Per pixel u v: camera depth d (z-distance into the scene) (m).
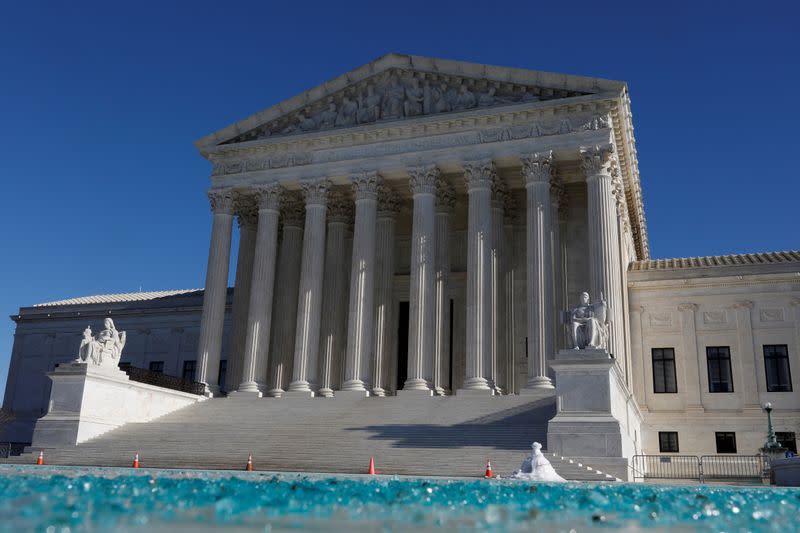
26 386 73.38
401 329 57.19
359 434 35.94
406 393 44.25
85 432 38.16
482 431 34.88
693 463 45.12
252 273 55.12
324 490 16.77
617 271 43.66
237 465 33.09
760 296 49.00
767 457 38.50
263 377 49.47
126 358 70.50
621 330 43.88
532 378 42.38
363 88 51.84
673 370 49.62
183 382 47.31
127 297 76.38
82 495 14.38
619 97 44.47
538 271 43.84
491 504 14.74
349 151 50.62
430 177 48.03
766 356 48.00
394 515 12.45
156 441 37.28
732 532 11.50
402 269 58.31
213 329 50.75
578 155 45.69
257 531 9.85
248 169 53.03
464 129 48.00
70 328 73.69
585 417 30.83
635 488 21.20
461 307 55.38
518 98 47.44
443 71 49.09
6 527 9.77
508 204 52.50
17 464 34.38
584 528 11.41
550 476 24.70
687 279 50.41
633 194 57.03
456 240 56.84
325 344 52.94
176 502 13.37
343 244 55.03
